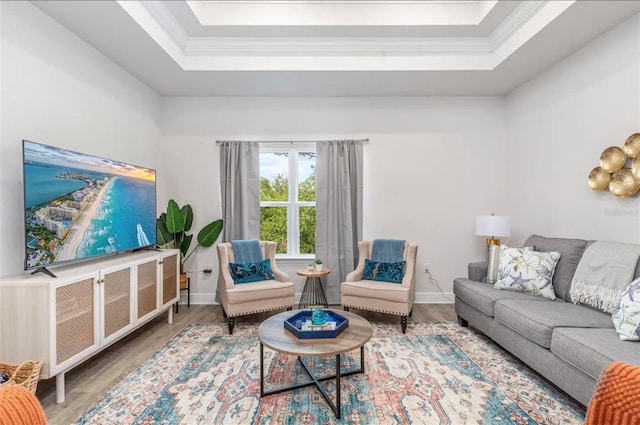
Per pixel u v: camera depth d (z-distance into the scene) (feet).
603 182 8.80
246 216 13.10
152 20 8.93
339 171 13.29
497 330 8.40
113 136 10.34
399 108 13.62
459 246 13.69
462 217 13.70
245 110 13.60
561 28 8.58
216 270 13.51
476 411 6.09
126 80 11.01
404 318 10.07
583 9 7.75
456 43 10.89
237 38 10.73
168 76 11.45
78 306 6.88
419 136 13.67
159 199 13.23
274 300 10.73
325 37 10.77
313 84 12.28
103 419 5.89
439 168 13.67
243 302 10.21
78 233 7.70
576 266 8.46
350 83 12.19
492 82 12.20
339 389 5.89
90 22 8.17
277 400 6.47
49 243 6.95
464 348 8.89
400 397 6.54
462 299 10.32
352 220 13.33
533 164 11.81
